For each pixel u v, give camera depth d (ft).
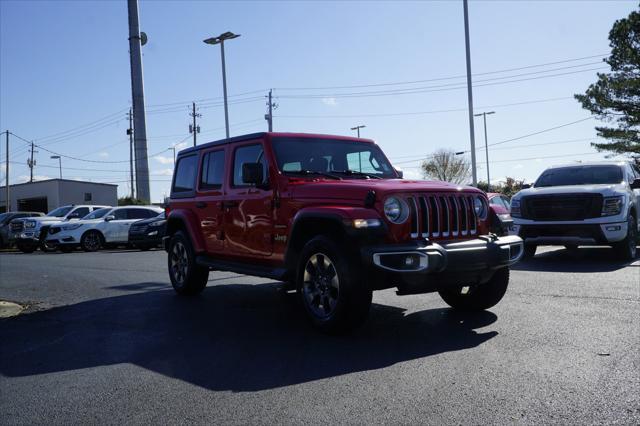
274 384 12.77
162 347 16.56
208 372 13.89
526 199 34.40
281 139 20.85
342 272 16.28
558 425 10.04
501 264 17.46
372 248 15.79
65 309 23.67
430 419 10.46
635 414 10.43
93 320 21.06
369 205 16.44
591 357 13.99
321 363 14.26
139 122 88.84
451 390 11.96
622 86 91.66
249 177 19.31
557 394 11.53
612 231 32.09
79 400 12.26
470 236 17.97
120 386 13.08
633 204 34.96
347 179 20.51
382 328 17.99
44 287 30.76
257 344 16.47
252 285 29.53
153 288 29.35
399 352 15.07
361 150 22.54
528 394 11.58
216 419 10.86
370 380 12.80
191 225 24.89
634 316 18.34
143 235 64.34
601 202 32.32
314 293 17.61
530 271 29.68
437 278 16.37
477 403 11.18
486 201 18.80
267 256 20.17
